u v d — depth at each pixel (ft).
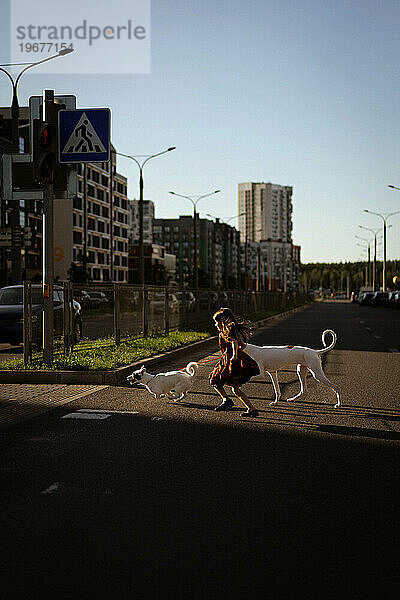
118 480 19.07
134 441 24.08
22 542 14.32
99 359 45.21
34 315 53.36
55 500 17.25
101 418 28.48
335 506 16.81
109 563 13.20
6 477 19.36
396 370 47.42
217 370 29.84
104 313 52.95
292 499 17.38
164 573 12.75
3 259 190.19
